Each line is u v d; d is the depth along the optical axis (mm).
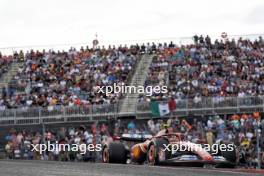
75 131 32688
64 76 40406
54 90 38812
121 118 33469
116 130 29438
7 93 39438
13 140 30359
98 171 11680
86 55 42656
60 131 32938
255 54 39281
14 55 44094
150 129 30609
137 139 18516
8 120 34812
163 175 10336
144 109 33156
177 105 32750
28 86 39906
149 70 39219
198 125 30172
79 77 40000
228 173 10797
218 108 32406
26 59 43312
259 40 41062
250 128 27609
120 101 34250
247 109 32125
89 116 33781
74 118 33875
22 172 11430
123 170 11969
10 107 37094
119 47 43031
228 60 38844
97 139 28797
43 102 37156
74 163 15836
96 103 35688
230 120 30156
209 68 37812
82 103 35844
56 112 34125
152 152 15898
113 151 17641
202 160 15117
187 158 15328
